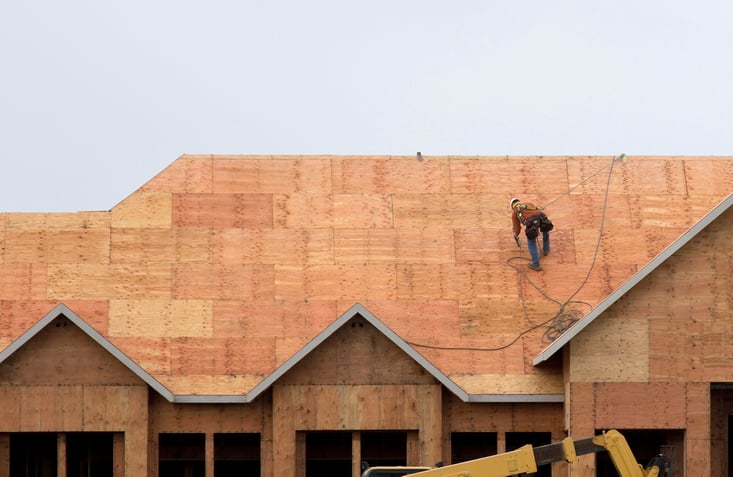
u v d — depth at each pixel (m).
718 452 39.72
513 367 40.28
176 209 43.56
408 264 42.78
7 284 42.22
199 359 40.66
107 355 39.03
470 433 42.56
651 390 38.72
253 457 42.44
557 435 39.72
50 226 43.06
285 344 41.09
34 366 38.88
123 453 38.91
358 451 38.97
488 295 42.12
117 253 42.72
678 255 38.97
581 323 38.53
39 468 42.97
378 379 39.06
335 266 42.69
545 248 42.88
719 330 38.81
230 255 42.78
